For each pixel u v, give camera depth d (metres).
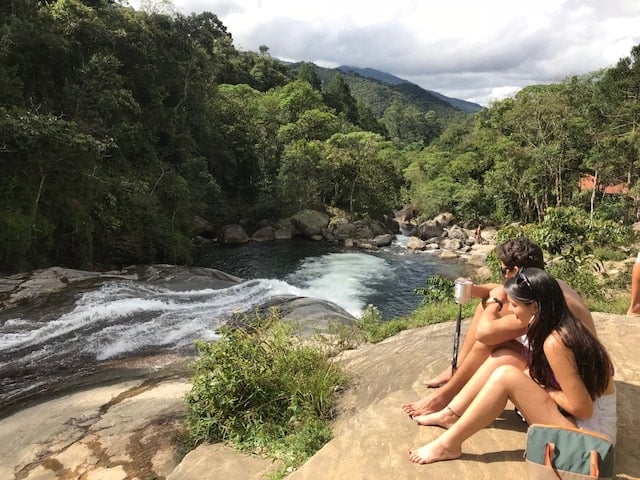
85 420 5.23
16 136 12.32
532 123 30.36
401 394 3.52
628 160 27.00
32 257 13.71
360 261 22.23
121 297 10.82
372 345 6.32
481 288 3.51
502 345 2.88
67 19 20.19
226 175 32.25
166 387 6.18
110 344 8.27
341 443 2.92
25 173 13.22
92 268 16.03
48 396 6.18
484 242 28.05
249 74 59.62
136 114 21.55
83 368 7.28
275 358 4.82
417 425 3.00
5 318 9.14
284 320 9.38
